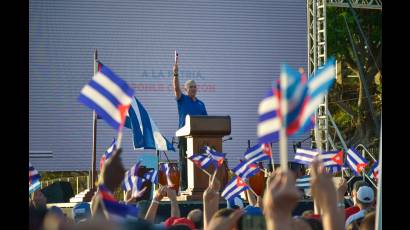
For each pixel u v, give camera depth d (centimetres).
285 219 603
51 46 5369
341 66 6022
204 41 5547
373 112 5106
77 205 1703
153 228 706
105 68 865
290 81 628
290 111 620
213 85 5550
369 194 1447
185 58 5519
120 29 5441
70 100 5375
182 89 5481
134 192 1761
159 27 5488
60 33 5378
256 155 1888
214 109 5556
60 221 486
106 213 755
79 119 5375
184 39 5525
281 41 5647
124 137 5234
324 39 4378
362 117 5922
